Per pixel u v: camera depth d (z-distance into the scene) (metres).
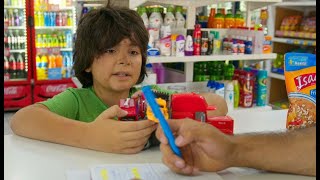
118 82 1.34
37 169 0.89
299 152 0.87
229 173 0.88
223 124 0.98
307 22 4.34
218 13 3.13
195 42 2.70
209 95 1.38
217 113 1.31
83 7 4.04
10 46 5.03
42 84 5.12
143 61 1.46
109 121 1.03
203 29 2.97
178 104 0.97
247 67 3.25
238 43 2.87
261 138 0.88
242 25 3.23
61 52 5.31
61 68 5.22
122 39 1.31
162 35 2.72
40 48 5.15
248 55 2.87
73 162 0.94
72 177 0.83
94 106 1.41
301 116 1.01
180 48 2.62
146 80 2.61
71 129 1.06
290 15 4.70
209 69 3.02
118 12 1.37
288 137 0.89
